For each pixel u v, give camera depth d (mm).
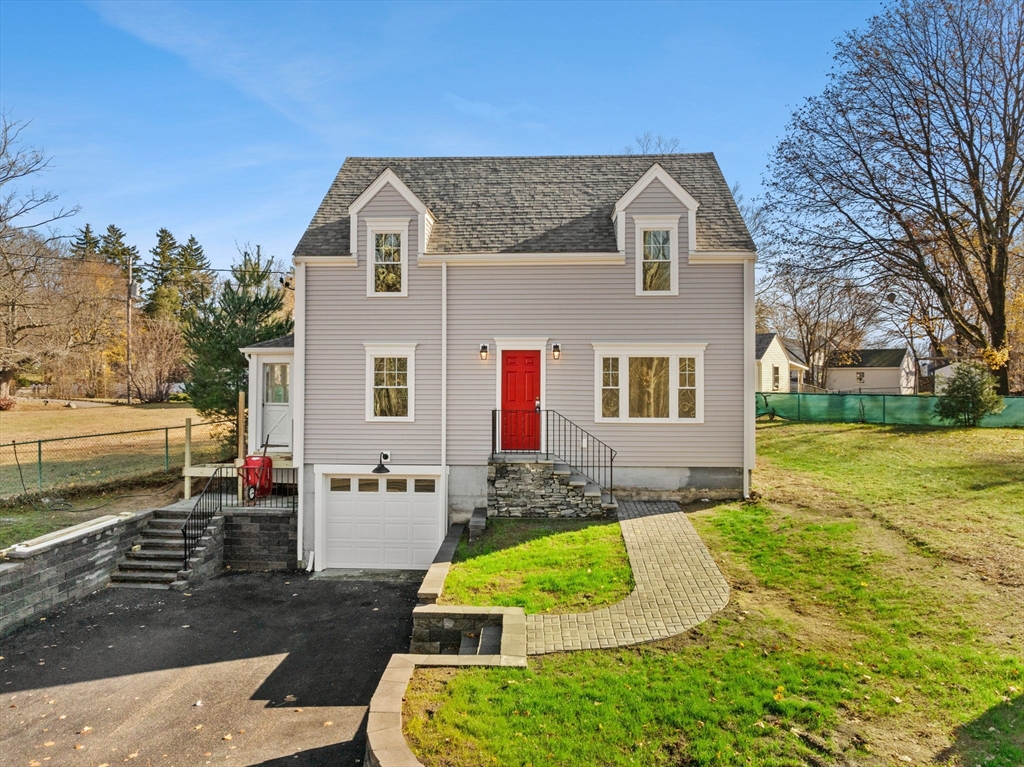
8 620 10656
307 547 14766
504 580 10086
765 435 22406
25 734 7574
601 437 14578
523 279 14680
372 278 14773
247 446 18312
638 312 14477
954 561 9555
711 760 5367
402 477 14992
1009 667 6688
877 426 23250
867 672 6719
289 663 9555
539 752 5496
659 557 10602
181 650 10031
